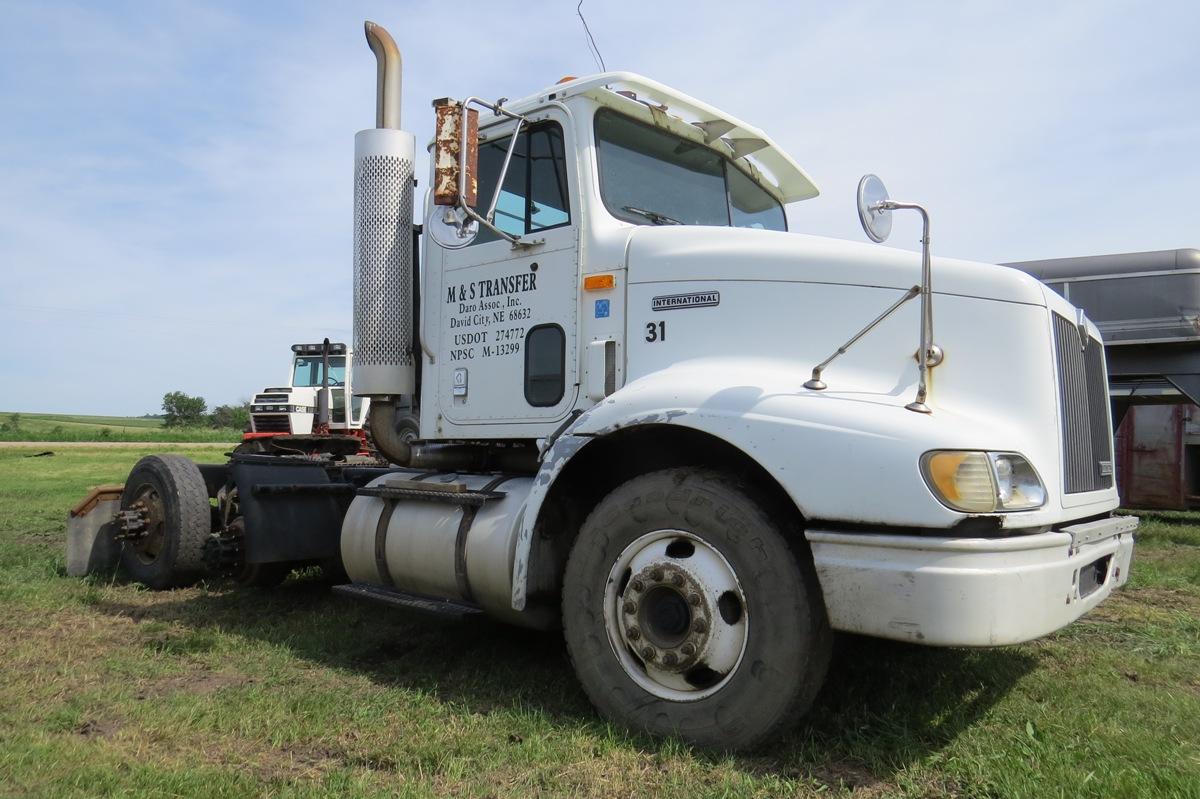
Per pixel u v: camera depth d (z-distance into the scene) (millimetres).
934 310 3295
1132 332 8336
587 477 3846
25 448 42875
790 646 2947
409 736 3225
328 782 2801
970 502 2758
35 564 6777
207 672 4125
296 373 21359
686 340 3711
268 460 5934
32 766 2889
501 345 4363
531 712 3475
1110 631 4844
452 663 4254
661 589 3242
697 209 4570
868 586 2834
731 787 2748
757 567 3008
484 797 2736
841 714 3363
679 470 3324
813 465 2959
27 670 4051
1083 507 3301
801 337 3477
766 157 4938
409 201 5004
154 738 3223
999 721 3336
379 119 5000
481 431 4406
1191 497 10781
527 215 4328
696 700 3119
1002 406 3154
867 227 3387
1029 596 2771
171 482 5957
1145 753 2971
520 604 3551
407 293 4945
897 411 2980
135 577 6113
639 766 2965
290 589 5926
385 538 4480
